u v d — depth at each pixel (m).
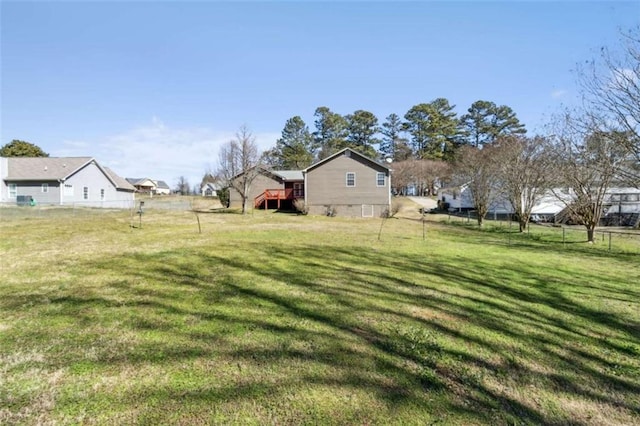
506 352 3.41
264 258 7.83
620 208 20.56
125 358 3.07
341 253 8.73
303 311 4.39
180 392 2.56
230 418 2.28
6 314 4.14
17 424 2.20
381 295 5.18
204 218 19.55
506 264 7.86
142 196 55.66
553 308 4.80
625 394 2.74
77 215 18.92
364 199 24.62
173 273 6.30
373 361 3.12
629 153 11.16
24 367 2.90
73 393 2.54
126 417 2.28
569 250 10.80
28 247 9.00
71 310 4.30
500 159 17.97
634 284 6.26
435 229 16.92
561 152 13.88
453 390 2.70
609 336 3.88
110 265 6.91
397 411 2.40
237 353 3.21
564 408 2.54
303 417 2.31
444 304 4.83
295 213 25.48
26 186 26.73
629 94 10.52
